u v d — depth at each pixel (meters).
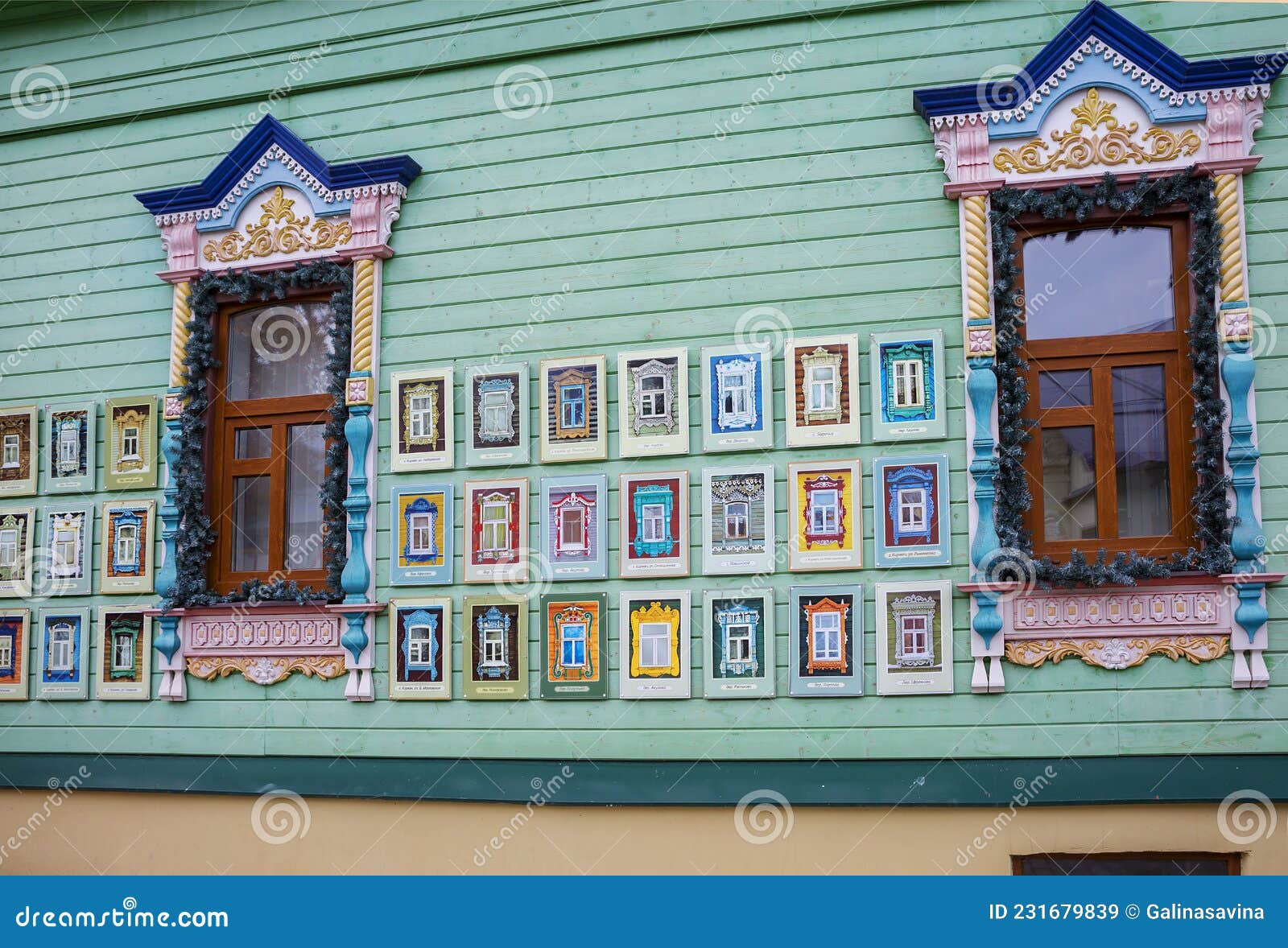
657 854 5.46
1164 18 5.42
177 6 6.71
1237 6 5.36
